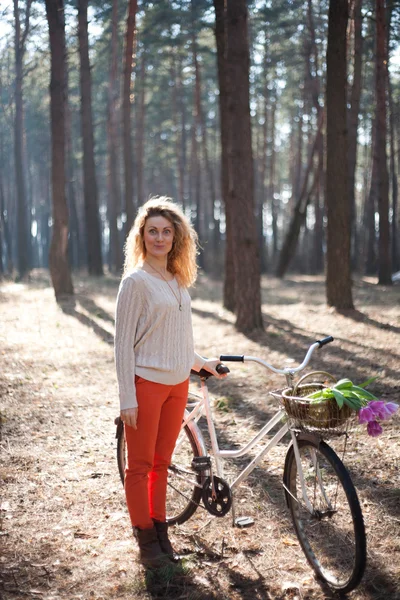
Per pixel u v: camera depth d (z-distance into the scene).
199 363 3.42
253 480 4.23
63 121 15.82
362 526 2.74
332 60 11.25
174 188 56.03
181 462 3.73
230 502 3.33
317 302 14.34
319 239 33.12
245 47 9.95
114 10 22.28
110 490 4.13
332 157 11.66
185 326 3.21
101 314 12.57
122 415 3.07
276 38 28.62
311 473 3.08
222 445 5.01
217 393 6.66
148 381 3.10
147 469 3.20
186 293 3.28
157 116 42.81
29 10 19.55
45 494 4.06
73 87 33.09
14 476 4.34
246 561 3.21
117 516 3.75
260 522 3.64
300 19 26.27
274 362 8.00
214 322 11.47
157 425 3.15
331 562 3.02
